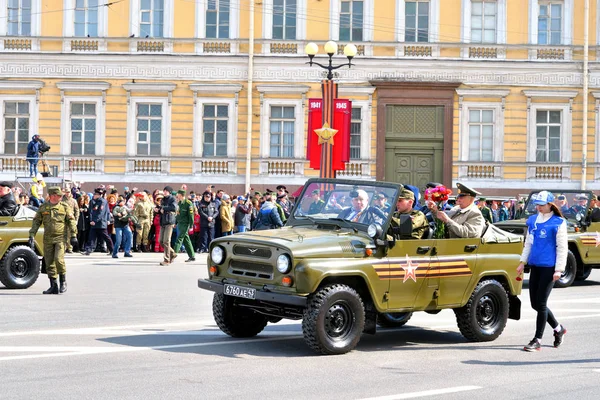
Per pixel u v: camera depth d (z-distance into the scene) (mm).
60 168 43719
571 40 44312
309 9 44281
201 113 44031
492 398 10141
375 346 13438
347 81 44250
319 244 12352
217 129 44125
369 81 44156
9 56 43531
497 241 14125
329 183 14031
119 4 43906
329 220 13531
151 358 11953
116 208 29281
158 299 18484
